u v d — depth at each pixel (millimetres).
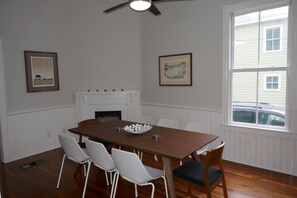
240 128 3484
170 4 4238
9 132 3768
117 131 2885
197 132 2861
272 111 3314
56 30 4312
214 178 2094
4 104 3666
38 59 4086
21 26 3844
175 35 4238
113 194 2445
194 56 3994
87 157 2553
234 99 3674
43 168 3459
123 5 2680
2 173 3289
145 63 4875
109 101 4816
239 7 3359
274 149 3205
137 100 4980
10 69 3748
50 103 4328
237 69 3566
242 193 2621
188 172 2178
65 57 4480
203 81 3918
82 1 4496
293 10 2922
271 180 2939
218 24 3619
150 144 2299
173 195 2154
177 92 4348
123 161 2004
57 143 4457
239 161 3561
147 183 2072
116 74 4891
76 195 2648
